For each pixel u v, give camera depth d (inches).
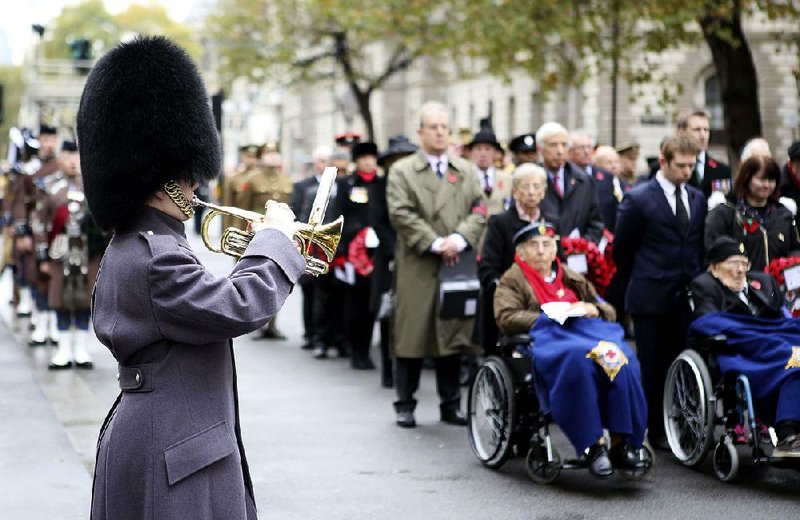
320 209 334.3
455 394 853.2
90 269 1081.4
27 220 1273.4
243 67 3427.7
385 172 1159.0
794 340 681.0
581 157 1064.2
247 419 858.1
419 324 830.5
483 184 1096.8
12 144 1521.9
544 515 602.5
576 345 650.2
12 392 941.8
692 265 768.9
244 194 1418.6
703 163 899.4
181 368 311.9
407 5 2849.4
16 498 618.8
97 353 1193.4
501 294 719.7
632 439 657.0
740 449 763.4
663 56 3373.5
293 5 3395.7
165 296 307.7
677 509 614.9
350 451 753.6
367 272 1115.3
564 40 1999.3
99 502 316.2
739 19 1630.2
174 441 308.7
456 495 643.5
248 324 310.8
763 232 762.8
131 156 318.0
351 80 3437.5
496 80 4436.5
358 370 1125.7
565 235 847.7
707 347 700.7
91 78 327.9
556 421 646.5
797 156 853.2
